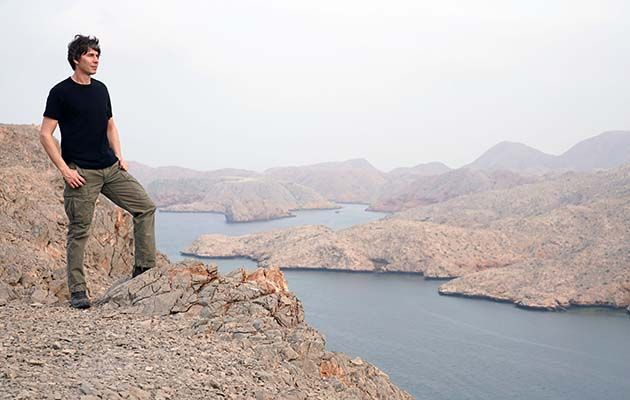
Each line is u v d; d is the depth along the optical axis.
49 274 17.19
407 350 94.25
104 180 13.12
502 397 74.69
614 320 122.25
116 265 20.92
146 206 14.09
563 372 85.88
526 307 133.25
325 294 144.88
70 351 8.91
